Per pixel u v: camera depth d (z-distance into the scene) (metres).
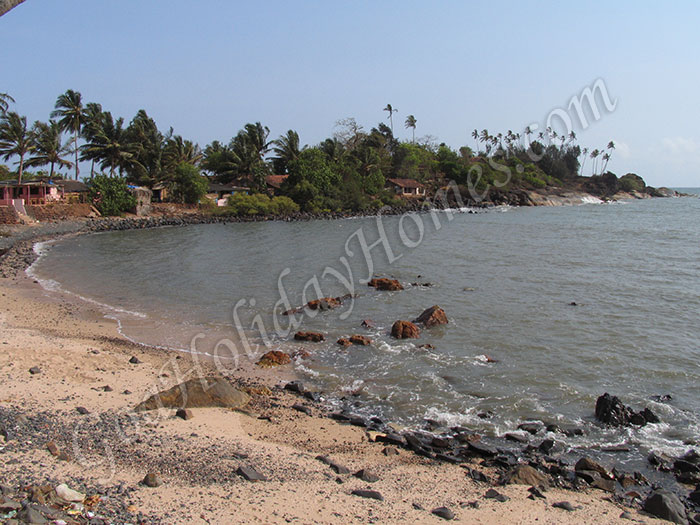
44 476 7.91
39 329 19.52
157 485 8.16
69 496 7.31
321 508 7.98
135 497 7.66
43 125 72.12
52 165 73.94
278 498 8.19
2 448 8.79
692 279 31.38
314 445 11.10
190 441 10.38
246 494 8.21
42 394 12.15
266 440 11.09
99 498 7.39
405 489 9.12
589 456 11.19
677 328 20.84
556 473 10.24
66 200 73.44
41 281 31.44
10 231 58.03
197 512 7.42
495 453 10.99
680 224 69.12
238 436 11.05
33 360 14.98
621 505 9.06
